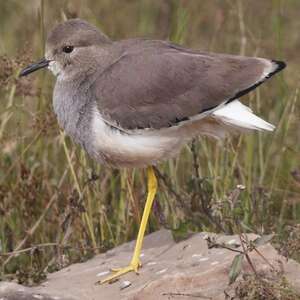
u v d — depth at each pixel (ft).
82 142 40.24
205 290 35.22
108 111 38.70
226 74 38.32
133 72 38.75
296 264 36.24
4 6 64.44
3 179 46.91
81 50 40.40
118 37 58.85
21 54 47.14
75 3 56.54
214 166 47.73
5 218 45.98
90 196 45.06
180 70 38.42
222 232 41.70
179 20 49.47
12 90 46.60
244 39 51.96
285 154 49.08
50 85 49.39
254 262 36.14
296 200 46.68
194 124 38.96
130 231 45.06
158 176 42.70
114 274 38.27
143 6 61.46
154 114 38.34
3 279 41.78
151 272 38.01
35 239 45.57
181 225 40.32
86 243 44.29
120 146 38.99
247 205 44.37
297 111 49.39
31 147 49.03
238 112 38.24
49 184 47.19
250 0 58.75
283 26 58.03
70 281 38.58
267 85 53.06
